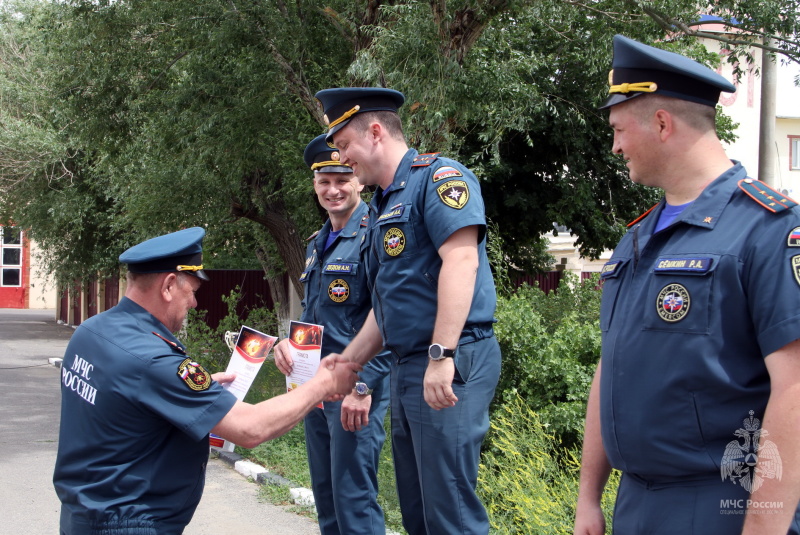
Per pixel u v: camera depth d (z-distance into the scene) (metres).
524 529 4.45
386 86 7.59
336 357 3.16
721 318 1.89
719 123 14.24
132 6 10.08
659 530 1.99
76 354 2.70
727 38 9.27
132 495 2.59
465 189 2.88
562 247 19.77
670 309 1.96
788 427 1.76
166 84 10.75
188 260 2.80
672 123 2.05
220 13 9.32
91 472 2.58
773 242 1.84
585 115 11.98
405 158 3.12
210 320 18.59
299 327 3.98
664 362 1.96
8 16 19.25
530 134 12.04
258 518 5.41
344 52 10.20
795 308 1.77
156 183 11.16
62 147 16.69
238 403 2.71
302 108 10.32
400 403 3.14
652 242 2.09
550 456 5.34
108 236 19.06
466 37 8.09
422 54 7.54
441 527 3.00
